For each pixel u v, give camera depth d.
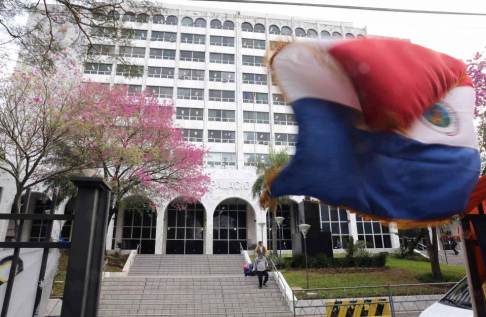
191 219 33.38
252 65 39.16
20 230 2.81
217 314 12.52
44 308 2.91
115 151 16.25
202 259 24.38
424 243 33.81
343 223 33.66
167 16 39.66
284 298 14.23
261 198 2.42
